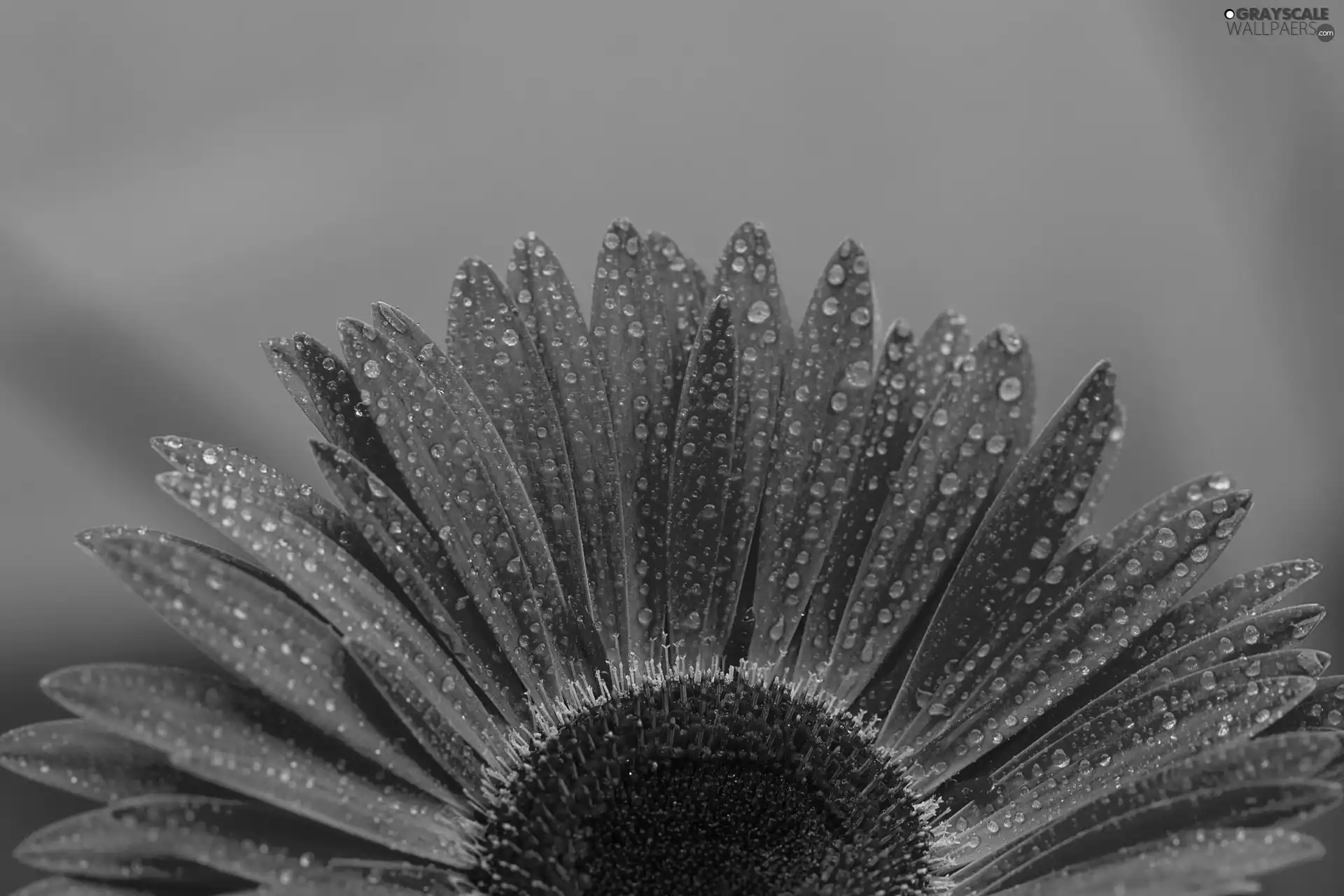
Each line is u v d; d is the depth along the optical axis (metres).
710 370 0.24
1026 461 0.24
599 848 0.23
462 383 0.23
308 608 0.22
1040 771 0.23
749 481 0.24
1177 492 0.24
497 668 0.23
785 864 0.23
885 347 0.24
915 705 0.24
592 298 0.24
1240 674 0.23
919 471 0.24
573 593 0.24
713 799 0.23
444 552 0.23
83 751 0.22
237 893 0.21
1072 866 0.22
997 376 0.24
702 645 0.24
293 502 0.23
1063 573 0.24
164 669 0.21
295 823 0.22
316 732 0.22
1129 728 0.23
